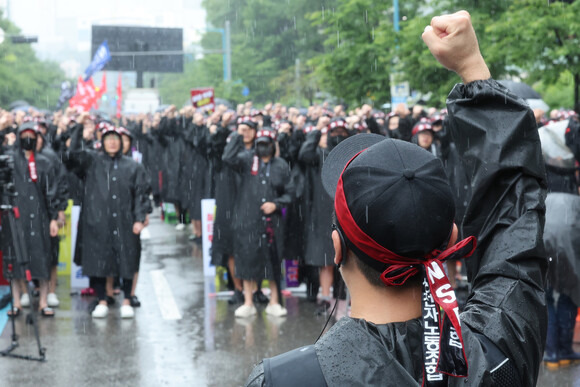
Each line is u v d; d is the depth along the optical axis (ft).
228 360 22.52
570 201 19.56
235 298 30.50
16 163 28.19
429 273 4.66
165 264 39.70
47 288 29.04
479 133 5.18
